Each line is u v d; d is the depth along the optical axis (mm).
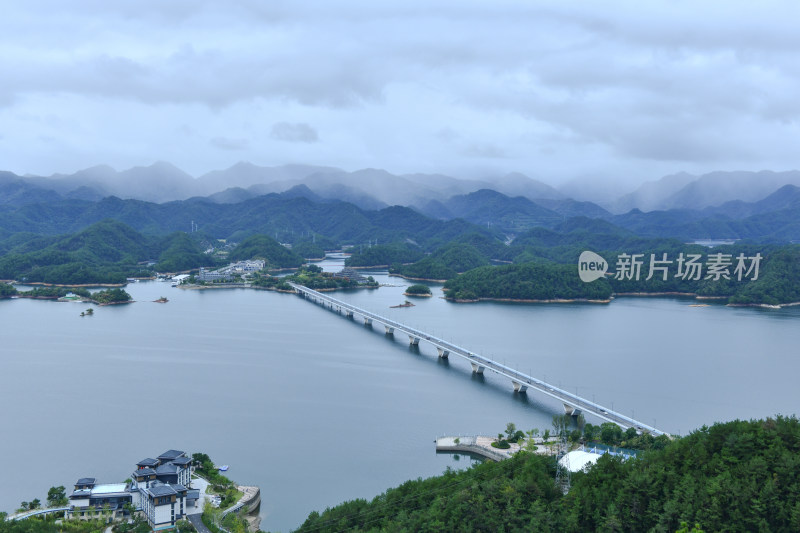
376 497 161250
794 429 150375
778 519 131625
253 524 167375
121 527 160000
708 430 165625
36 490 185125
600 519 139875
